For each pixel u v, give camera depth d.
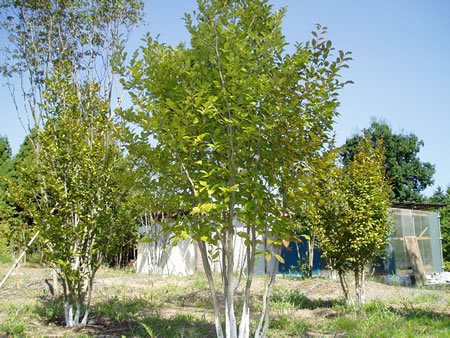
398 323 6.25
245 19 4.69
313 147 4.50
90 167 6.74
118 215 6.92
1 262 20.48
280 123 4.32
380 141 9.76
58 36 10.13
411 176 28.03
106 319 6.86
